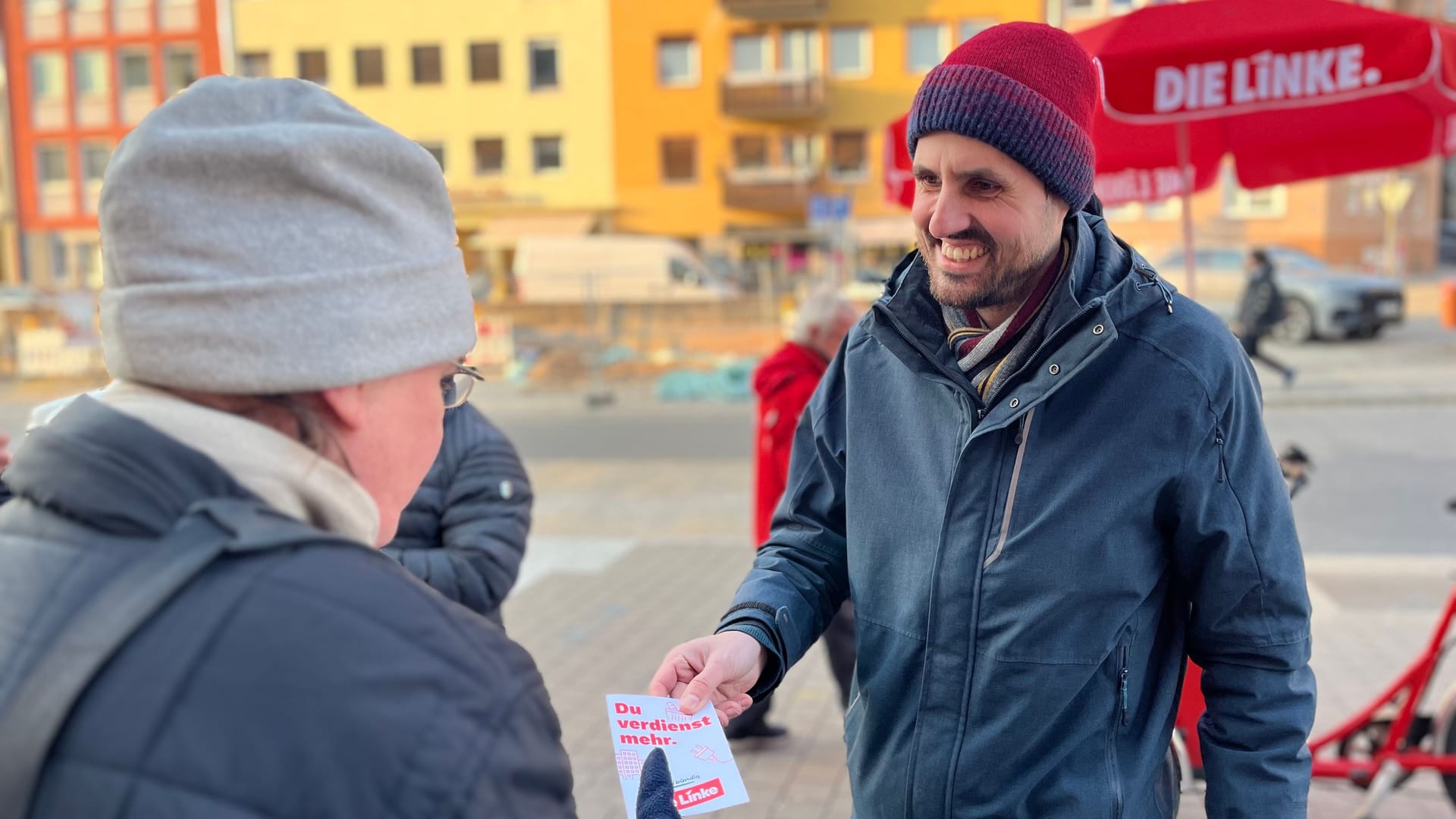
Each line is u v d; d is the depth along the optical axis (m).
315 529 0.81
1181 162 3.91
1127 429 1.46
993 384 1.54
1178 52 3.12
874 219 31.80
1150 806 1.54
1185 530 1.48
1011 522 1.50
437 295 0.87
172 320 0.77
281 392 0.81
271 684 0.71
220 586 0.75
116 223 0.79
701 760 1.32
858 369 1.74
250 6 33.59
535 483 9.66
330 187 0.81
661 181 32.91
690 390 15.37
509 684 0.80
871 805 1.63
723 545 7.11
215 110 0.82
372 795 0.70
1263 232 29.62
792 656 1.65
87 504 0.77
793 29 31.77
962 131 1.43
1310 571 5.96
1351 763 3.18
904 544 1.60
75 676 0.71
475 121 33.25
